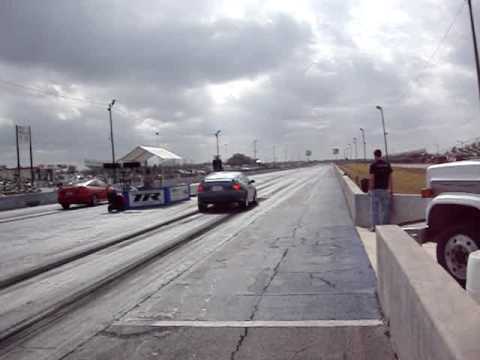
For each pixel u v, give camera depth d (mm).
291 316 5105
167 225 14516
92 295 6430
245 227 13047
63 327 5125
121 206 21719
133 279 7277
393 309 4098
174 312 5473
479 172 5500
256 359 4020
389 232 5195
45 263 9055
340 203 18922
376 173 10641
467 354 2035
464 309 2627
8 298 6500
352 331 4551
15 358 4301
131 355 4242
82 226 15672
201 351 4258
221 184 18531
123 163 28531
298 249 9133
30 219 19922
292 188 32750
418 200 10719
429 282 3170
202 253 9289
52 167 103250
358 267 7293
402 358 3621
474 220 5770
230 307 5559
